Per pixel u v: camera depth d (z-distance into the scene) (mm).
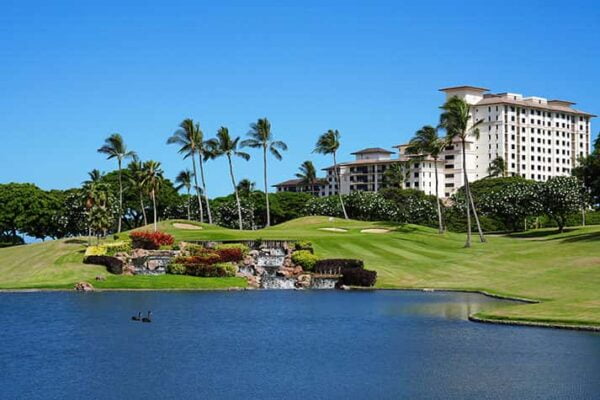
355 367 42750
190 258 99312
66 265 101062
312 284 95500
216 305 73812
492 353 46000
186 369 42562
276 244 109688
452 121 126250
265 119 159250
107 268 99625
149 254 103062
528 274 91625
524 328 55750
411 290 88438
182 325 59844
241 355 46719
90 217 115625
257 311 68750
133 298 80188
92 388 37906
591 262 93938
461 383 38375
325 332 55938
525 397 35312
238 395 36406
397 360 44656
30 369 42656
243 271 100375
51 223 181375
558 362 42969
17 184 181250
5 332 56062
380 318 63094
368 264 103125
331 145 170625
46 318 63531
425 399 35344
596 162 127375
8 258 113062
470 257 109812
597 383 37969
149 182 132625
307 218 162000
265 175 159500
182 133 159875
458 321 60500
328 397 35938
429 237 130250
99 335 54656
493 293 80812
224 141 159250
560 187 158625
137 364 44062
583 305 63625
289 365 43594
